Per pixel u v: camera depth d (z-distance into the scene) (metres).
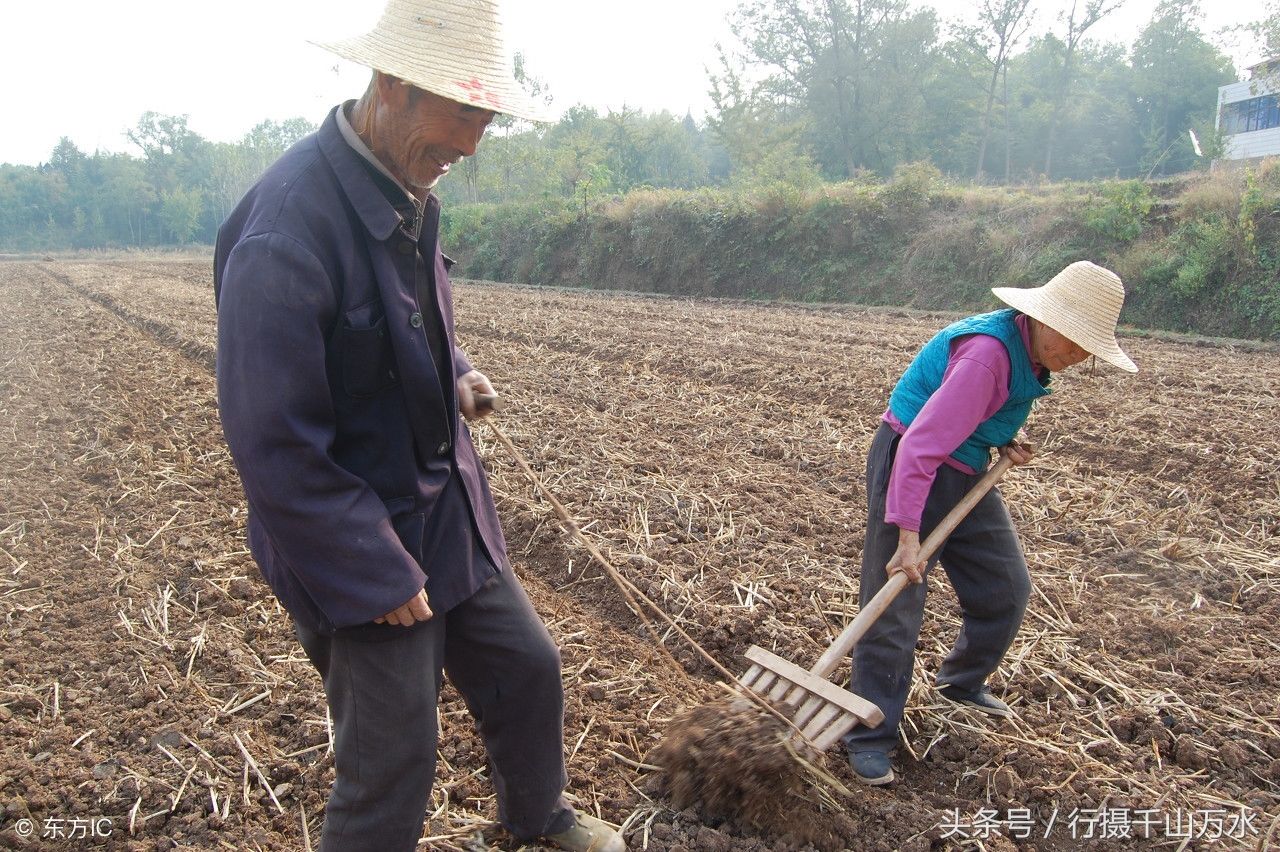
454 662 2.60
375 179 2.18
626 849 2.97
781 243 22.41
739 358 10.98
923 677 3.94
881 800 3.27
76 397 9.20
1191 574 5.00
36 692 3.94
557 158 39.12
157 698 3.89
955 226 19.16
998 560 3.39
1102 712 3.76
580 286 27.16
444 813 3.14
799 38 41.16
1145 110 47.94
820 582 4.87
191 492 6.36
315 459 2.00
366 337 2.12
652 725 3.69
